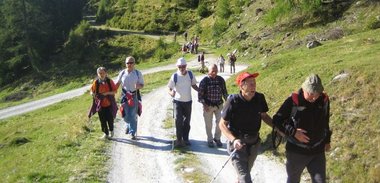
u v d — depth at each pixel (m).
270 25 49.38
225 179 10.20
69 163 11.75
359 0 42.47
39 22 89.00
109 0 113.56
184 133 12.61
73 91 59.38
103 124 13.70
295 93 6.55
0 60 84.94
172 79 11.94
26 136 20.89
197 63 48.81
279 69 21.03
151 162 11.59
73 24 98.19
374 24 36.66
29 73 81.81
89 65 77.69
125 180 10.41
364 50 19.41
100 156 12.13
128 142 13.52
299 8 47.53
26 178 10.95
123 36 86.25
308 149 6.59
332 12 43.28
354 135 10.56
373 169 9.16
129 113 13.56
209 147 12.60
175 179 10.33
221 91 11.95
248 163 7.45
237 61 46.06
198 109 18.66
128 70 13.33
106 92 13.40
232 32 59.03
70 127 16.84
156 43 78.12
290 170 6.84
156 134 14.49
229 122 7.31
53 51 88.75
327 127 6.67
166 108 19.88
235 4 71.50
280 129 6.64
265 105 7.30
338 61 17.36
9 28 86.75
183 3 96.44
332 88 13.25
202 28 79.06
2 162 16.72
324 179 6.61
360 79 12.74
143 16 96.38
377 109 11.00
